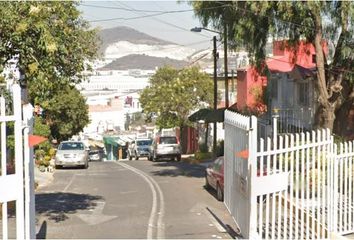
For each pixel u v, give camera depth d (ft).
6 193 22.30
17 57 37.96
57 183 75.36
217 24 76.59
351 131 77.61
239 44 71.92
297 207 30.32
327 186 32.55
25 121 26.08
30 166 28.12
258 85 116.37
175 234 38.11
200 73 167.43
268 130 94.73
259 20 68.13
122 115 315.78
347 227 35.27
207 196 59.62
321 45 66.90
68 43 40.70
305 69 90.58
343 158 34.86
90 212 48.21
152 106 167.43
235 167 35.12
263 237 30.66
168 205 52.90
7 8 36.24
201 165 106.32
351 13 63.21
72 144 108.88
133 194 61.77
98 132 287.48
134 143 174.81
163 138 127.54
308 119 90.79
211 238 36.52
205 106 167.02
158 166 107.76
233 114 36.47
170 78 195.42
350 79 69.05
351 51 66.95
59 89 41.98
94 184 73.51
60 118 158.81
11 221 39.88
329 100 68.28
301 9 62.85
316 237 31.55
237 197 34.17
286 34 67.87
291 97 101.55
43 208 50.55
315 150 31.91
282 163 30.42
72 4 41.09
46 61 37.50
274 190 29.48
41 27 36.09
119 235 37.81
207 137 142.72
